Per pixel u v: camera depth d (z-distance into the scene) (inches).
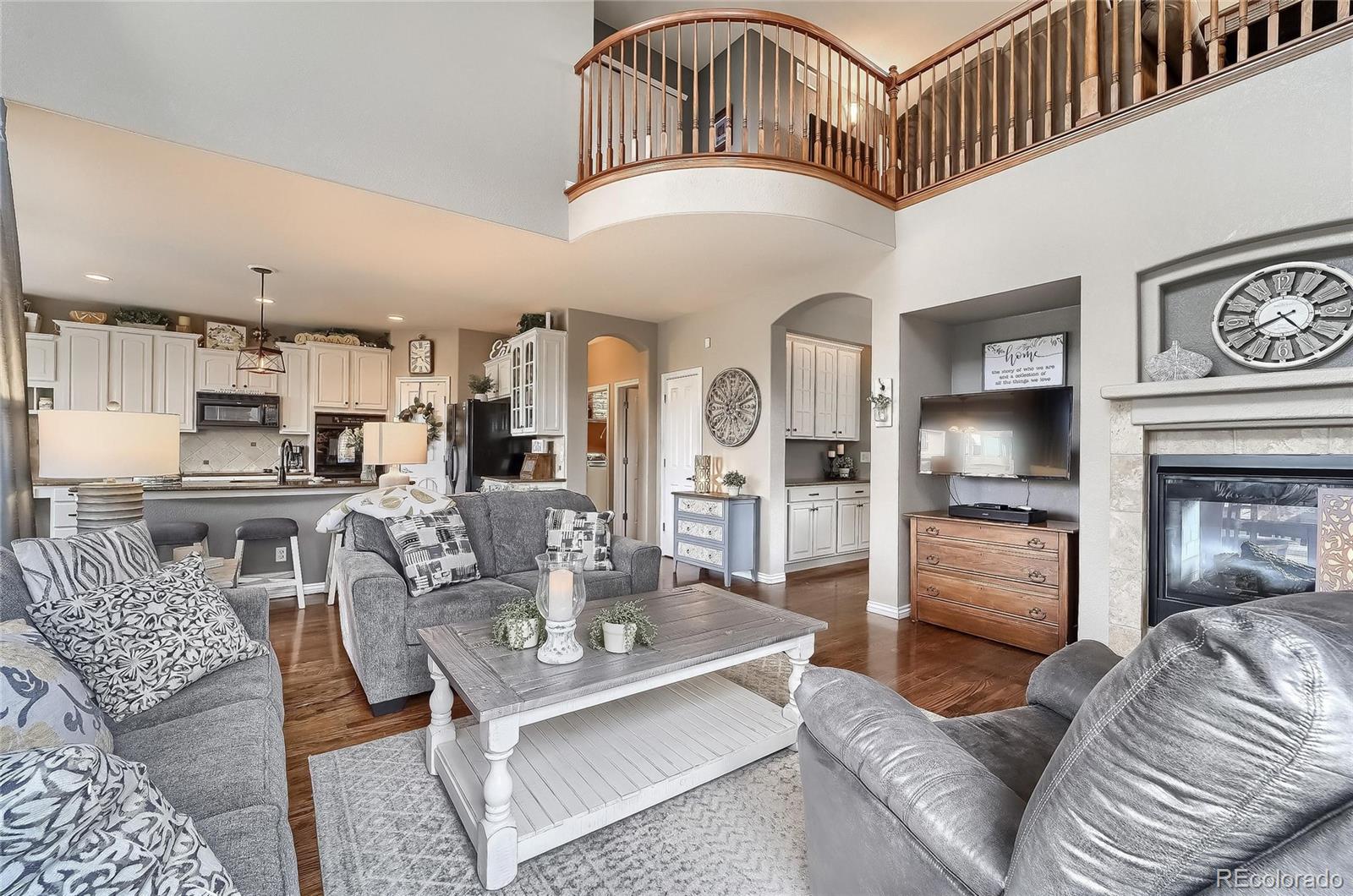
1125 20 129.3
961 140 148.1
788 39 205.5
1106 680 29.9
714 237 151.9
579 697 65.1
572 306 226.8
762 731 86.8
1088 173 122.6
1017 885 30.7
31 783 24.9
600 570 136.8
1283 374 91.7
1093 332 121.3
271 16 114.0
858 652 133.4
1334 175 93.7
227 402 252.8
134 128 101.3
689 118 227.0
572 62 157.2
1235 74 103.3
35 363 215.5
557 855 64.7
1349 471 92.4
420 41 131.7
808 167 140.3
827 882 49.9
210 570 104.5
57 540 69.9
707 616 93.4
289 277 192.7
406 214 138.2
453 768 75.4
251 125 111.7
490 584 120.7
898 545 161.2
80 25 97.2
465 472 277.7
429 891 59.4
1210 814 24.2
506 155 144.8
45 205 134.5
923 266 154.0
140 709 60.7
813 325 231.9
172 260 176.1
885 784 41.5
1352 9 107.1
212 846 39.9
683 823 70.2
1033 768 51.1
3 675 40.9
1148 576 114.2
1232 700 23.9
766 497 203.9
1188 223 108.7
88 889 25.4
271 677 70.9
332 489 174.4
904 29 194.7
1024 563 135.0
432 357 285.1
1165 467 112.0
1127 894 26.4
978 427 150.9
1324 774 22.0
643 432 259.3
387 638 99.5
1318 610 25.7
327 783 78.0
